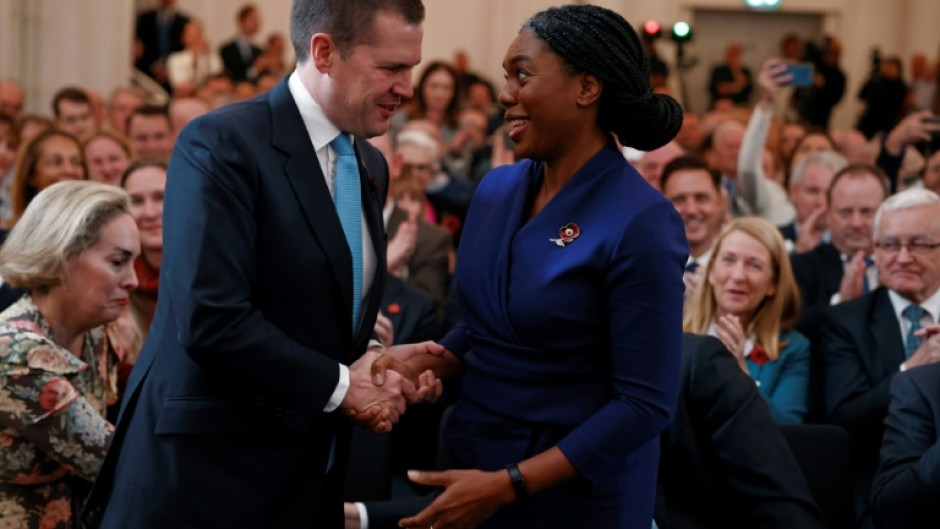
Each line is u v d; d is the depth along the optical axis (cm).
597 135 248
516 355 248
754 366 397
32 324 283
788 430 337
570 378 245
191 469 245
